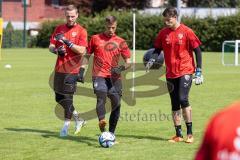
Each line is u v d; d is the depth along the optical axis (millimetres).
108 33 24234
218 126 7609
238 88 49281
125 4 174375
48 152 22719
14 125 29859
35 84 52469
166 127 29219
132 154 22328
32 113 34281
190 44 23953
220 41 129000
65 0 178625
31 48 143750
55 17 182250
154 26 133000
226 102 39844
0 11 146125
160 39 24359
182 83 24062
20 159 21391
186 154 22375
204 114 33875
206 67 76125
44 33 146875
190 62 24188
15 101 40156
